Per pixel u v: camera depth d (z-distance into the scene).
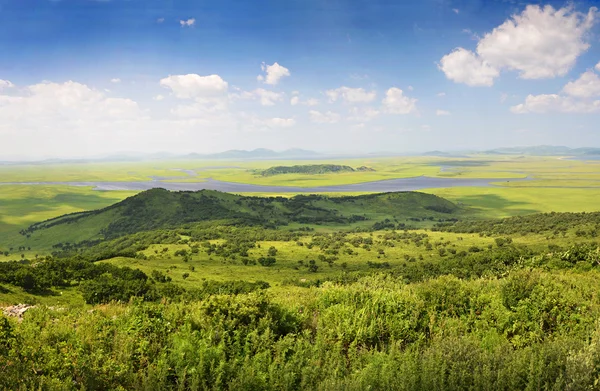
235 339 10.41
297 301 14.73
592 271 24.66
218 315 11.40
